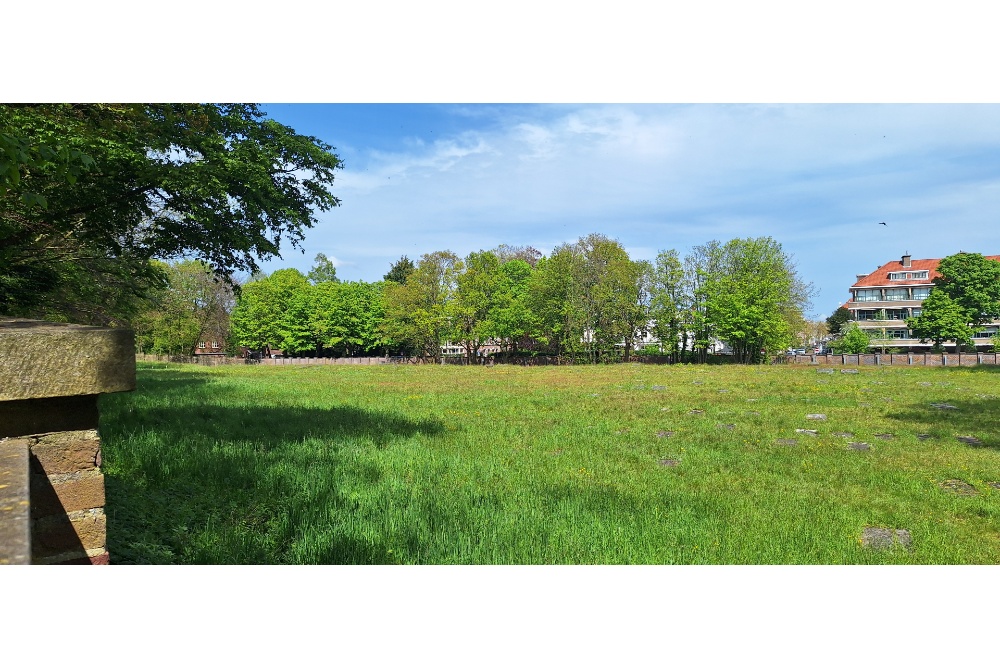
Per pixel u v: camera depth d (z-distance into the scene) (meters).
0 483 1.83
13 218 9.57
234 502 6.37
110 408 13.57
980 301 65.31
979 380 25.98
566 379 31.47
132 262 12.83
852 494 7.80
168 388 21.78
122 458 7.90
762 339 51.69
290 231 12.87
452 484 7.99
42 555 2.57
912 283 88.62
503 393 23.12
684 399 19.59
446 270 60.34
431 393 23.08
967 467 9.26
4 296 10.84
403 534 5.55
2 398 2.32
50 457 2.60
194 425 11.79
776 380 27.25
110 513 5.49
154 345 61.03
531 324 57.97
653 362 57.53
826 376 29.69
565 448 11.32
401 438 11.73
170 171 10.22
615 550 5.30
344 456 9.50
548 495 7.39
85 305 13.54
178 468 7.61
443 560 4.98
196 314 54.81
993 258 78.56
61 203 9.89
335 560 4.90
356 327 69.44
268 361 66.38
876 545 5.82
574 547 5.33
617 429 13.86
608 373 36.38
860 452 10.60
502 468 9.16
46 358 2.40
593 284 54.34
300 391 23.36
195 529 5.49
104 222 10.73
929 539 5.96
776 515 6.71
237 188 11.66
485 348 81.62
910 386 23.11
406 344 70.12
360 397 21.12
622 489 7.91
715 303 53.25
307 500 6.63
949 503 7.38
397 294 61.53
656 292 55.59
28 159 4.55
